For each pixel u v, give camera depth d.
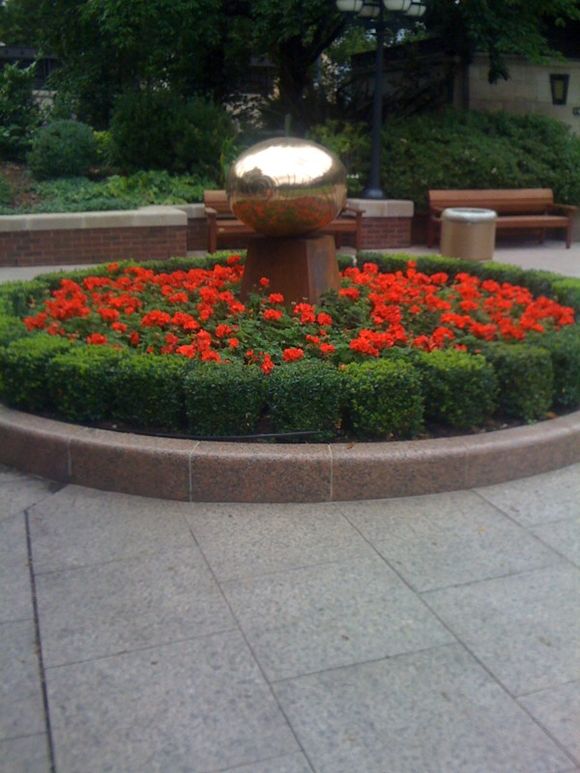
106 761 2.78
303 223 6.65
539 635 3.46
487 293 7.54
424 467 4.68
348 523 4.41
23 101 16.36
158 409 4.98
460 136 14.62
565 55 17.39
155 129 14.07
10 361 5.21
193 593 3.77
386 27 14.53
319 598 3.73
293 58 16.38
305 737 2.88
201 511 4.55
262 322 6.21
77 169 14.26
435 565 4.00
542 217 14.18
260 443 4.80
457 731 2.91
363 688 3.13
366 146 14.61
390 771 2.73
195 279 7.70
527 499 4.68
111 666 3.26
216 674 3.21
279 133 16.44
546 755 2.80
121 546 4.18
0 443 5.10
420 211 14.20
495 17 14.61
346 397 4.86
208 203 12.82
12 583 3.85
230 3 15.01
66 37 17.25
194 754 2.81
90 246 11.98
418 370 5.09
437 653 3.34
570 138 15.69
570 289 7.44
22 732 2.91
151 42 15.04
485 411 5.16
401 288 7.18
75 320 6.08
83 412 5.12
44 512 4.53
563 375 5.41
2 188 12.95
